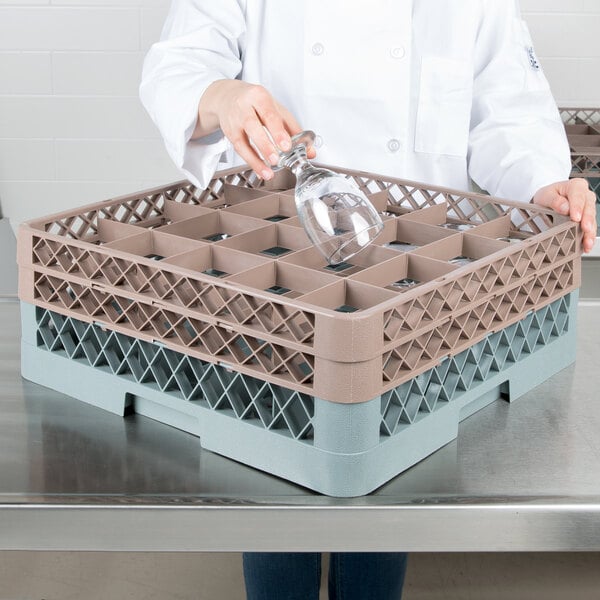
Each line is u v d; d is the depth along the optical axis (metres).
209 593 2.20
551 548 0.98
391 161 1.76
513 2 1.77
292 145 1.16
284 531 0.96
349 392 0.93
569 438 1.10
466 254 1.21
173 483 1.00
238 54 1.76
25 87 2.85
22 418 1.13
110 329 1.12
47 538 0.98
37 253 1.17
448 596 2.19
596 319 1.45
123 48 2.82
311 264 1.16
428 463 1.04
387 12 1.68
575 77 2.80
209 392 1.06
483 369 1.13
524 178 1.57
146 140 2.91
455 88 1.74
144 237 1.19
